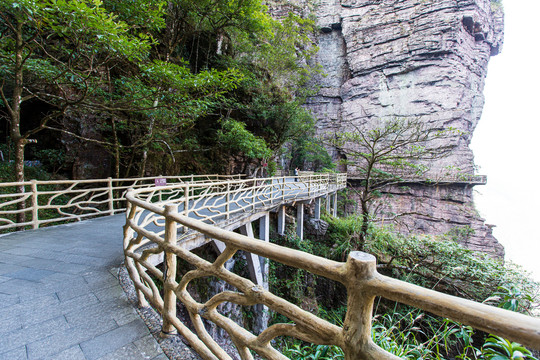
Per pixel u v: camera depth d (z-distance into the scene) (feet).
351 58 81.10
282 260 3.51
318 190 37.04
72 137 29.07
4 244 12.04
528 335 1.72
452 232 58.85
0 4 11.41
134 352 5.28
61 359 4.99
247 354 3.90
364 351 2.63
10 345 5.29
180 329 5.23
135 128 30.12
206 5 32.76
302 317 3.22
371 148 27.71
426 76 71.00
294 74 56.90
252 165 49.03
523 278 19.95
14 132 16.47
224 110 43.80
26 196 14.65
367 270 2.66
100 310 6.76
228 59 42.09
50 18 12.09
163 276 5.88
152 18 19.79
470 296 22.71
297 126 49.65
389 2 76.02
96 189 18.53
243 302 3.96
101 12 12.70
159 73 17.71
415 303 2.33
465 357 7.14
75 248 11.68
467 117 68.74
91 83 21.75
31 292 7.57
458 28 67.77
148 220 11.16
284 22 49.98
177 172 37.58
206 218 15.33
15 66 16.55
